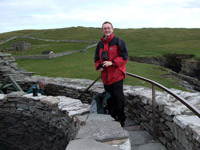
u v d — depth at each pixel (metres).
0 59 9.73
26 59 29.20
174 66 32.56
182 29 73.06
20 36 77.38
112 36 3.57
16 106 5.66
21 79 8.83
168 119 3.25
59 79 9.42
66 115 4.09
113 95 3.77
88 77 13.99
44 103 4.85
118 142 2.64
